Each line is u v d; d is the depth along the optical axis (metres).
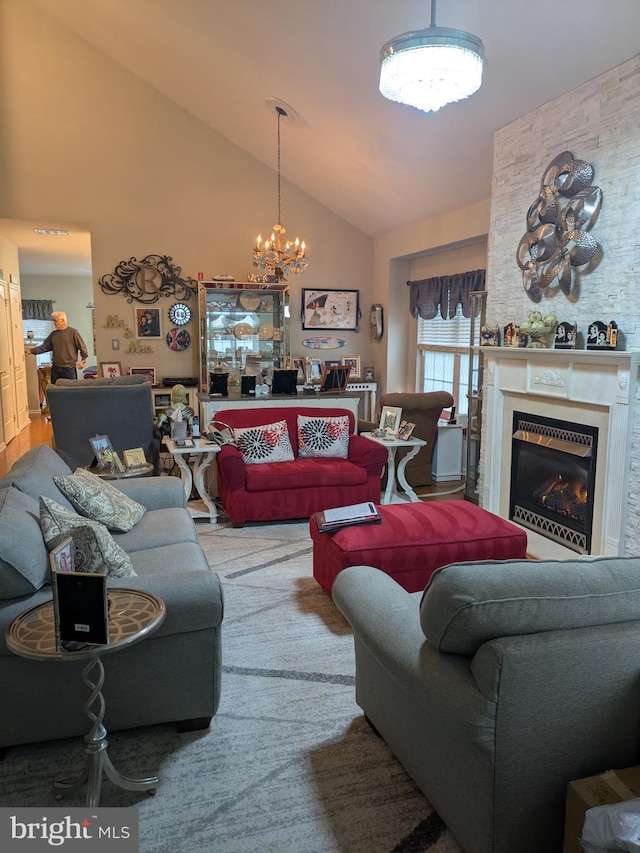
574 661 1.50
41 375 10.34
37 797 1.92
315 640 2.91
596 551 3.77
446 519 3.26
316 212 7.62
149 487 3.52
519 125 4.26
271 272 7.45
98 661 1.79
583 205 3.70
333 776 2.03
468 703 1.49
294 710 2.39
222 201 7.28
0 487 2.55
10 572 2.02
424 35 2.48
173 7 4.85
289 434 4.95
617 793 1.48
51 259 10.30
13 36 6.45
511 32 3.48
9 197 6.64
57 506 2.39
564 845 1.55
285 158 6.89
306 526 4.61
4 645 1.97
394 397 5.29
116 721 2.13
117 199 6.95
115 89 6.78
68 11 6.12
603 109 3.55
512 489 4.62
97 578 1.61
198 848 1.74
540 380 4.17
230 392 6.46
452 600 1.53
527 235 4.19
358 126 5.31
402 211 6.57
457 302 6.36
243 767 2.07
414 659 1.68
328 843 1.76
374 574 2.25
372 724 2.25
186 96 6.65
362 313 7.98
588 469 3.81
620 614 1.57
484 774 1.53
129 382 5.36
